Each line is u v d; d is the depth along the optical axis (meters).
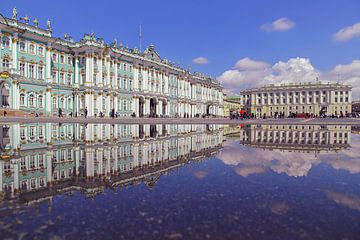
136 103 73.81
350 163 7.26
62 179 5.46
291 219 3.28
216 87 127.12
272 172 6.03
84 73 60.69
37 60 52.31
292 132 20.16
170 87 90.31
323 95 141.88
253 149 10.48
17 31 47.84
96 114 61.81
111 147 11.17
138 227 3.06
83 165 7.07
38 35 51.50
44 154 9.12
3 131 18.08
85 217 3.36
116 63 67.38
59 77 58.66
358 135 17.47
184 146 11.55
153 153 9.45
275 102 151.88
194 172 6.07
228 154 9.09
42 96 53.41
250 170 6.27
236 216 3.38
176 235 2.86
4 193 4.46
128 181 5.25
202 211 3.55
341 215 3.41
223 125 31.23
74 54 61.41
